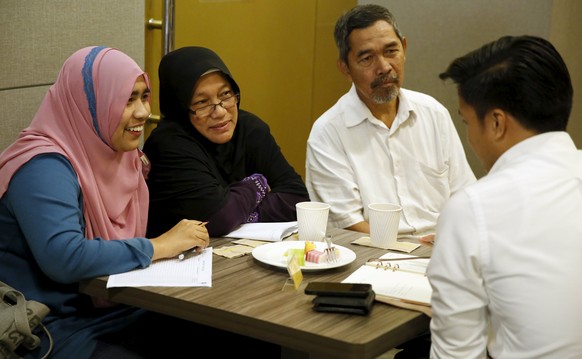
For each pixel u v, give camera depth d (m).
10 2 2.44
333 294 1.66
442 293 1.46
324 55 4.42
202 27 3.68
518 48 1.48
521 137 1.50
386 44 2.63
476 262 1.42
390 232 2.18
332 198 2.81
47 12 2.55
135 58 2.94
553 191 1.43
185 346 2.14
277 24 4.09
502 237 1.41
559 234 1.41
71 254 1.88
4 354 1.87
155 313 2.18
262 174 2.65
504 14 3.71
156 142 2.47
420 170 2.80
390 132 2.77
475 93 1.51
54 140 2.08
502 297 1.42
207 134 2.49
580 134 4.06
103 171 2.16
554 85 1.46
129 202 2.27
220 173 2.58
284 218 2.54
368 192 2.78
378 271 1.94
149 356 2.01
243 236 2.28
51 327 1.99
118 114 2.10
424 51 3.95
